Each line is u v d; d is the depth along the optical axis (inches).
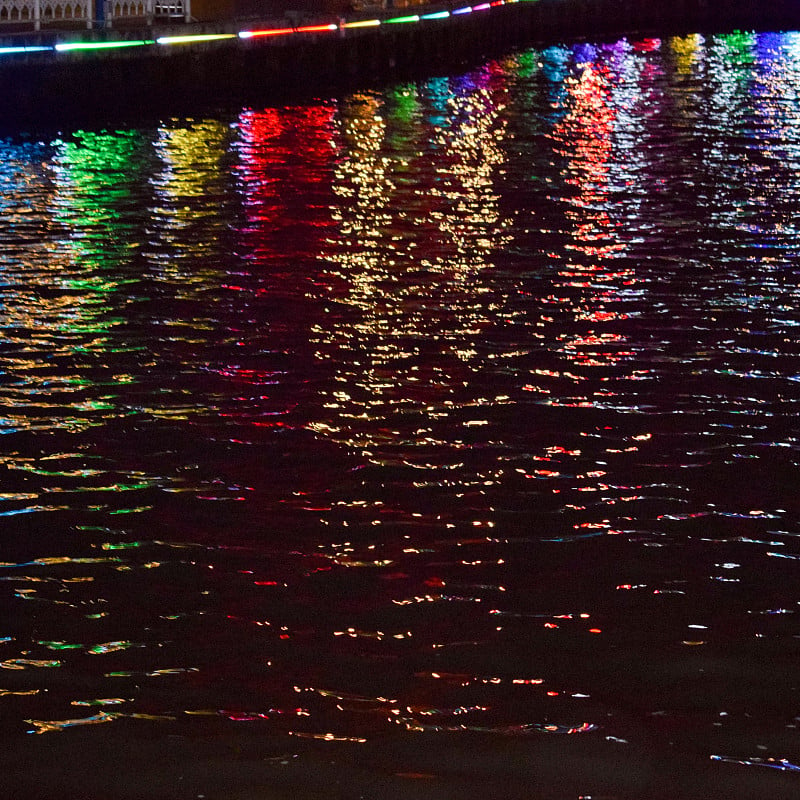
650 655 233.0
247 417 363.9
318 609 251.4
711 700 218.4
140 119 1126.4
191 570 268.7
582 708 216.5
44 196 739.4
